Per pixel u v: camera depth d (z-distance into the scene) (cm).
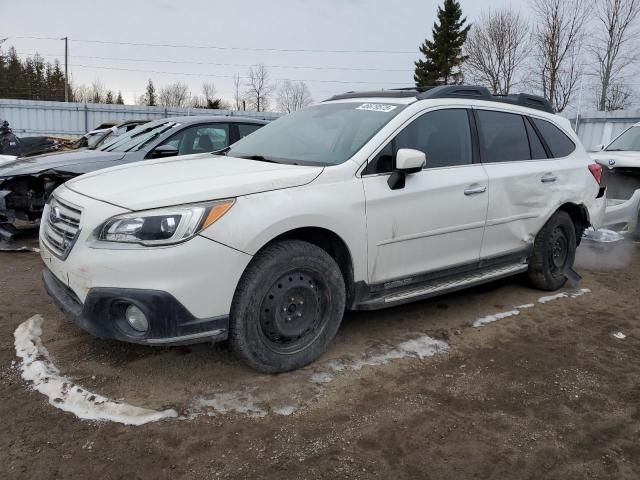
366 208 358
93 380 329
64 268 311
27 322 402
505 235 463
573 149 540
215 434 282
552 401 328
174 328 293
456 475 259
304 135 422
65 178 652
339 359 368
